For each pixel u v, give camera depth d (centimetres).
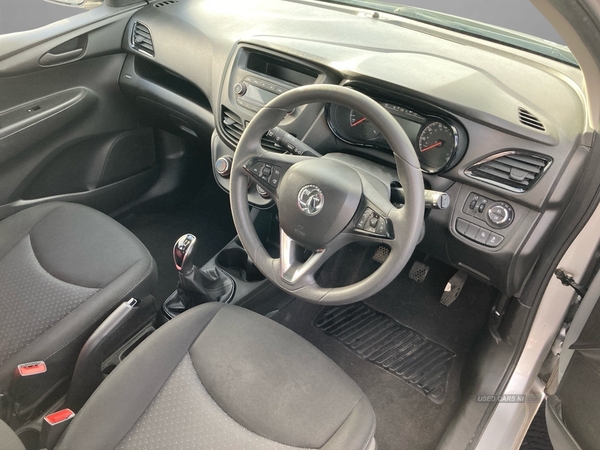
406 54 144
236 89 152
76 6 189
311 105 136
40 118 172
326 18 170
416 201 101
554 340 147
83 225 143
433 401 159
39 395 118
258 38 153
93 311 123
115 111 196
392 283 184
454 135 120
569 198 119
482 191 124
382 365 168
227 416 104
